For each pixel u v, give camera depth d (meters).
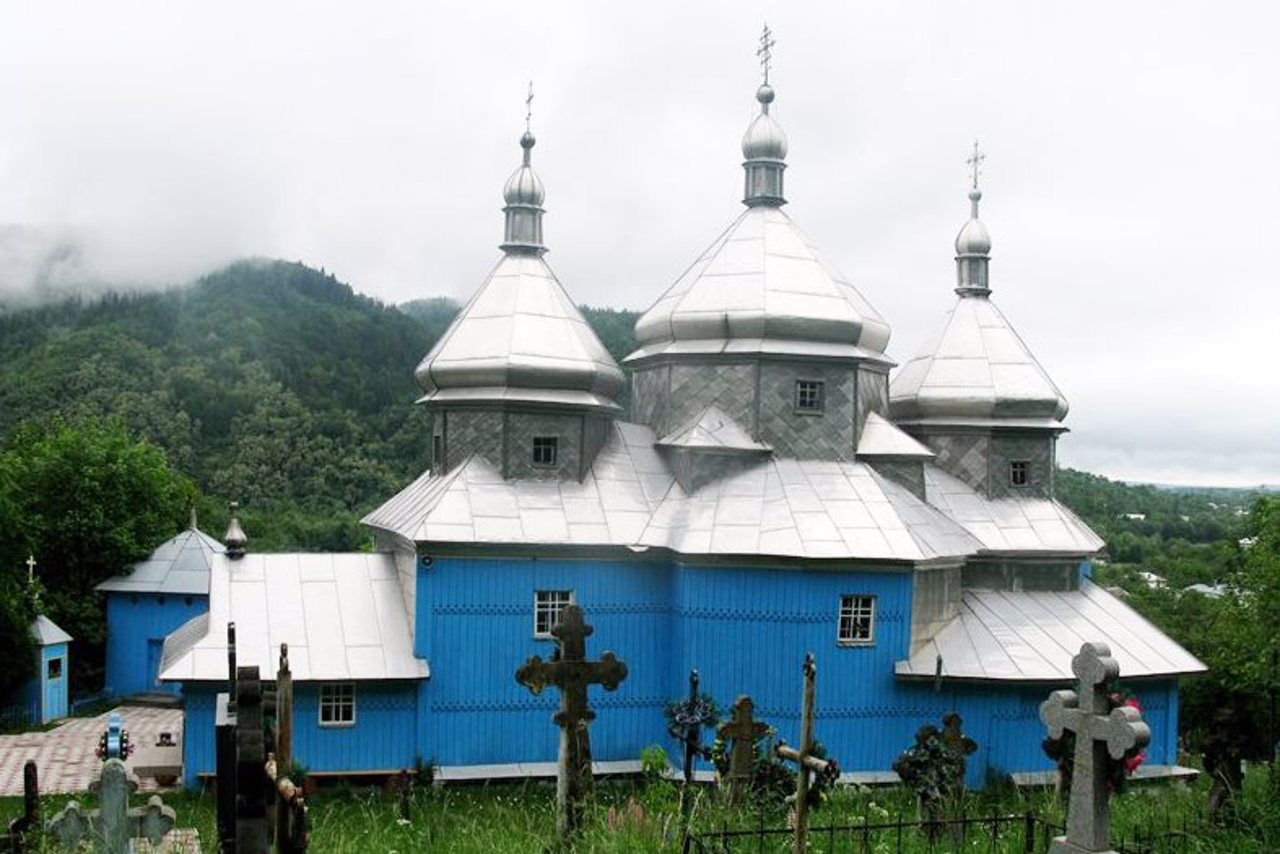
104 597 48.88
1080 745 14.12
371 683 27.73
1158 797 22.95
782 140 33.09
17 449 61.25
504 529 28.47
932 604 29.44
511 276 31.66
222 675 26.91
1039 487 35.09
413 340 123.69
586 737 17.03
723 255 31.95
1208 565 83.56
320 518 80.88
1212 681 29.56
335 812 25.11
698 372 31.17
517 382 29.86
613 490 30.33
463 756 28.11
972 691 28.50
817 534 28.11
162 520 52.34
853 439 31.03
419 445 96.69
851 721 27.88
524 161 32.50
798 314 30.47
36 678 41.22
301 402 102.06
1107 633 30.98
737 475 29.94
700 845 14.80
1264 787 18.92
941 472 34.91
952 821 17.42
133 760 30.11
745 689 27.89
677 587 29.08
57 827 16.88
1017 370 35.06
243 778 10.97
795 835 15.24
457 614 28.19
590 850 15.51
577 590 29.05
